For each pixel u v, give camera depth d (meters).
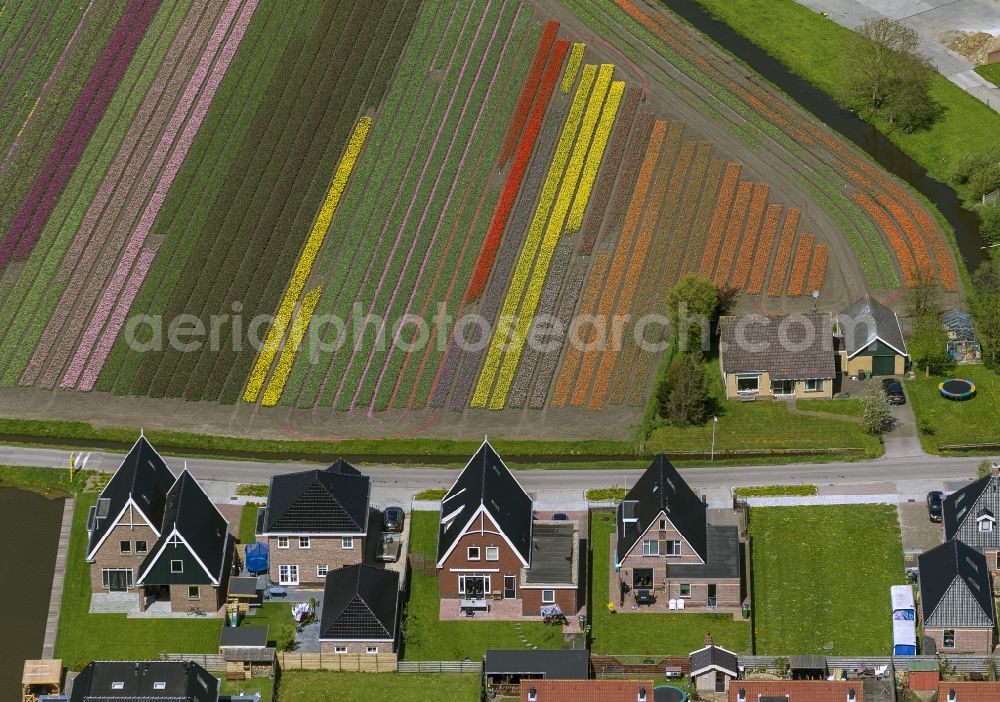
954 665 153.88
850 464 180.00
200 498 166.38
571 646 158.88
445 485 179.50
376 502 176.88
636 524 163.12
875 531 170.38
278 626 161.62
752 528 171.75
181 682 145.62
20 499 179.38
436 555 168.50
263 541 167.88
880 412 182.88
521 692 149.62
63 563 170.62
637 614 162.50
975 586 156.50
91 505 177.88
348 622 155.88
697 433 186.25
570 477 180.25
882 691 151.12
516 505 165.75
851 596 163.62
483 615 162.75
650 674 154.50
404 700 152.75
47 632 162.50
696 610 162.75
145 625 162.62
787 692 147.75
